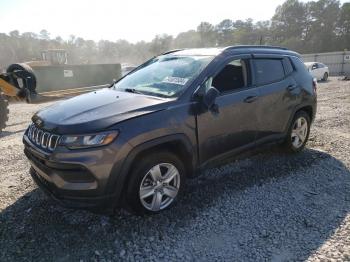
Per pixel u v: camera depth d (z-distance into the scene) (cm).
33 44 10044
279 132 479
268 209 362
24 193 405
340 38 7494
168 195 353
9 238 312
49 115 341
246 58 430
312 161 503
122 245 302
